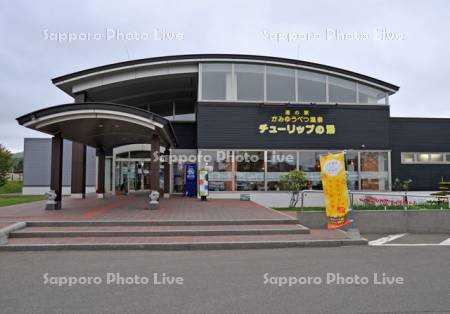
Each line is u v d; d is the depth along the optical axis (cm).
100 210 1134
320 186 1627
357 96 1703
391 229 1005
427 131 1788
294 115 1642
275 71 1667
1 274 543
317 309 398
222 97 1625
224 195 1587
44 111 1055
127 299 430
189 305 409
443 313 388
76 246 732
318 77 1689
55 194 1163
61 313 385
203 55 1617
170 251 730
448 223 1007
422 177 1756
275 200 1593
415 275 545
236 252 724
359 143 1667
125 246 740
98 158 1773
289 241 789
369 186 1655
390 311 392
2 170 2638
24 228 852
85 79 1672
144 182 2158
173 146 1766
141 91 1931
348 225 912
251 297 438
